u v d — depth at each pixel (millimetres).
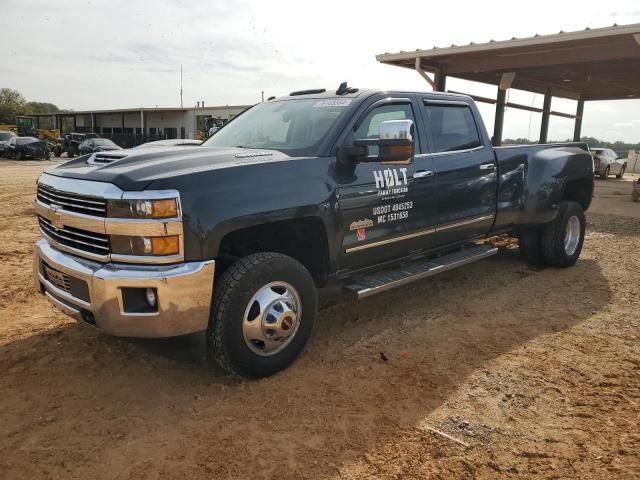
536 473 2711
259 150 4125
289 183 3701
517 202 5902
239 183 3473
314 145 4062
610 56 12359
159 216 3156
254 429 3086
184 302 3244
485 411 3301
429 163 4789
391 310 5156
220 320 3422
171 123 55062
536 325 4754
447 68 15156
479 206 5395
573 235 6773
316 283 4207
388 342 4363
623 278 6312
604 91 21406
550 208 6234
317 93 4941
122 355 4062
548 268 6789
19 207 12062
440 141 5043
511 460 2814
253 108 5344
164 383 3646
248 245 4176
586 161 6879
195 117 53000
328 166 3971
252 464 2770
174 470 2721
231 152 3967
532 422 3182
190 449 2895
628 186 22531
